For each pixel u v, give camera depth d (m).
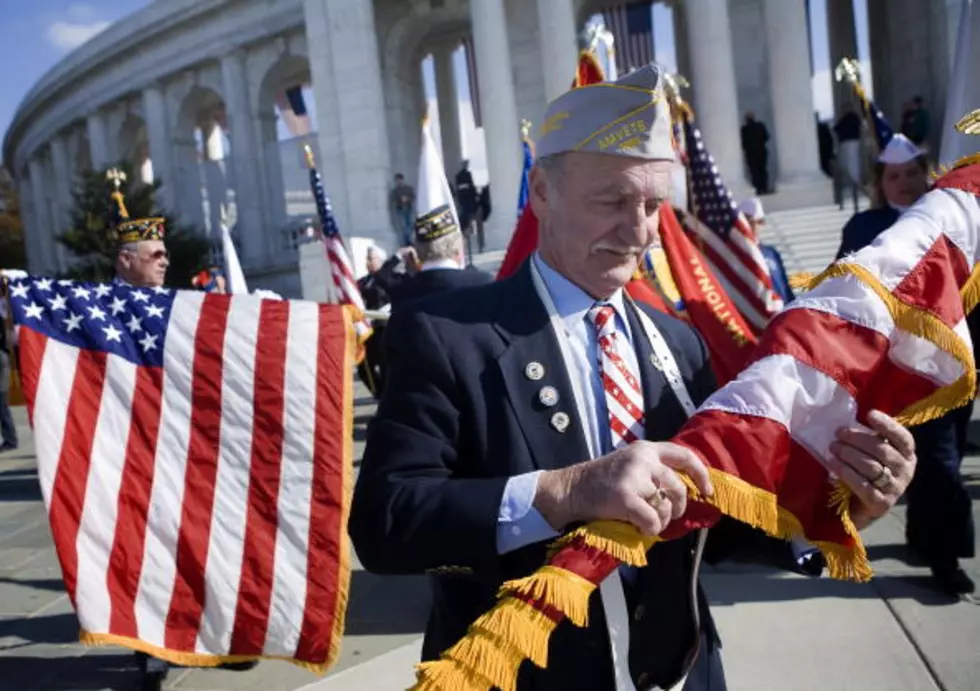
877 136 5.01
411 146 29.06
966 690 3.13
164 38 36.16
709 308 4.23
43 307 3.22
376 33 27.42
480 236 22.50
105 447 3.18
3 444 10.99
